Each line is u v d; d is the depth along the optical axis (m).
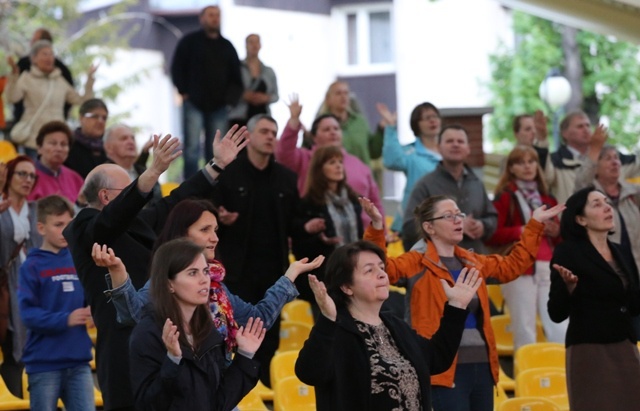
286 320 14.91
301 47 39.19
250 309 8.95
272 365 12.06
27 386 12.17
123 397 9.22
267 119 12.75
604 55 33.44
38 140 14.14
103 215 9.02
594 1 15.45
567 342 10.84
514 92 33.75
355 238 13.05
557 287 10.73
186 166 18.02
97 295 9.30
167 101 43.53
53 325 10.69
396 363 8.78
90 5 42.69
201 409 7.91
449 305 9.02
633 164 14.79
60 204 11.00
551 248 14.10
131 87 38.59
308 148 16.05
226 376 8.20
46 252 11.00
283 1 38.94
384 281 8.94
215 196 12.65
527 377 12.64
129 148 13.55
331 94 16.98
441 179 13.36
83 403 10.85
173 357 7.79
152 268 8.09
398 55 37.38
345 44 39.28
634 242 13.65
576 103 33.12
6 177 12.73
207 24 17.92
